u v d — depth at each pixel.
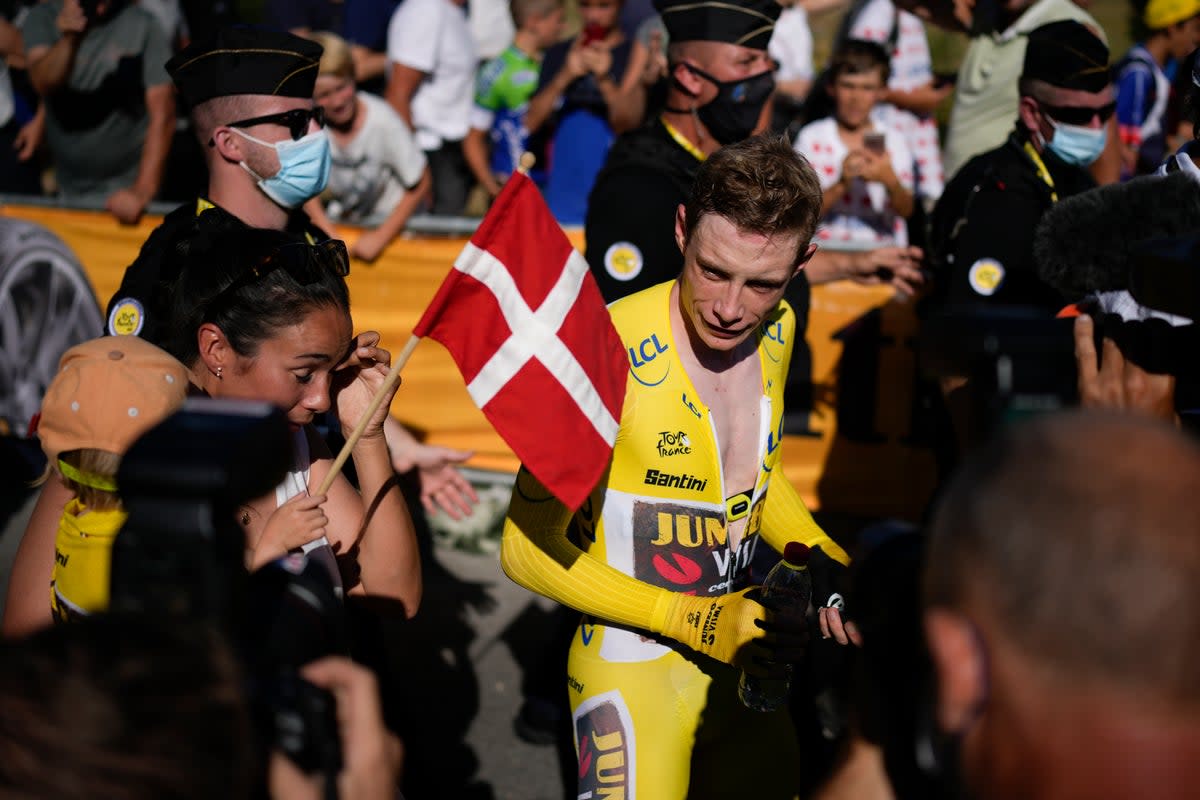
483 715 3.75
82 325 5.12
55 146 5.66
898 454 4.59
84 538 1.66
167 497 1.16
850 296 4.51
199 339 2.05
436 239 4.88
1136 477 0.85
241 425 1.21
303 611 1.55
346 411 2.21
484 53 7.88
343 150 4.88
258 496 1.27
